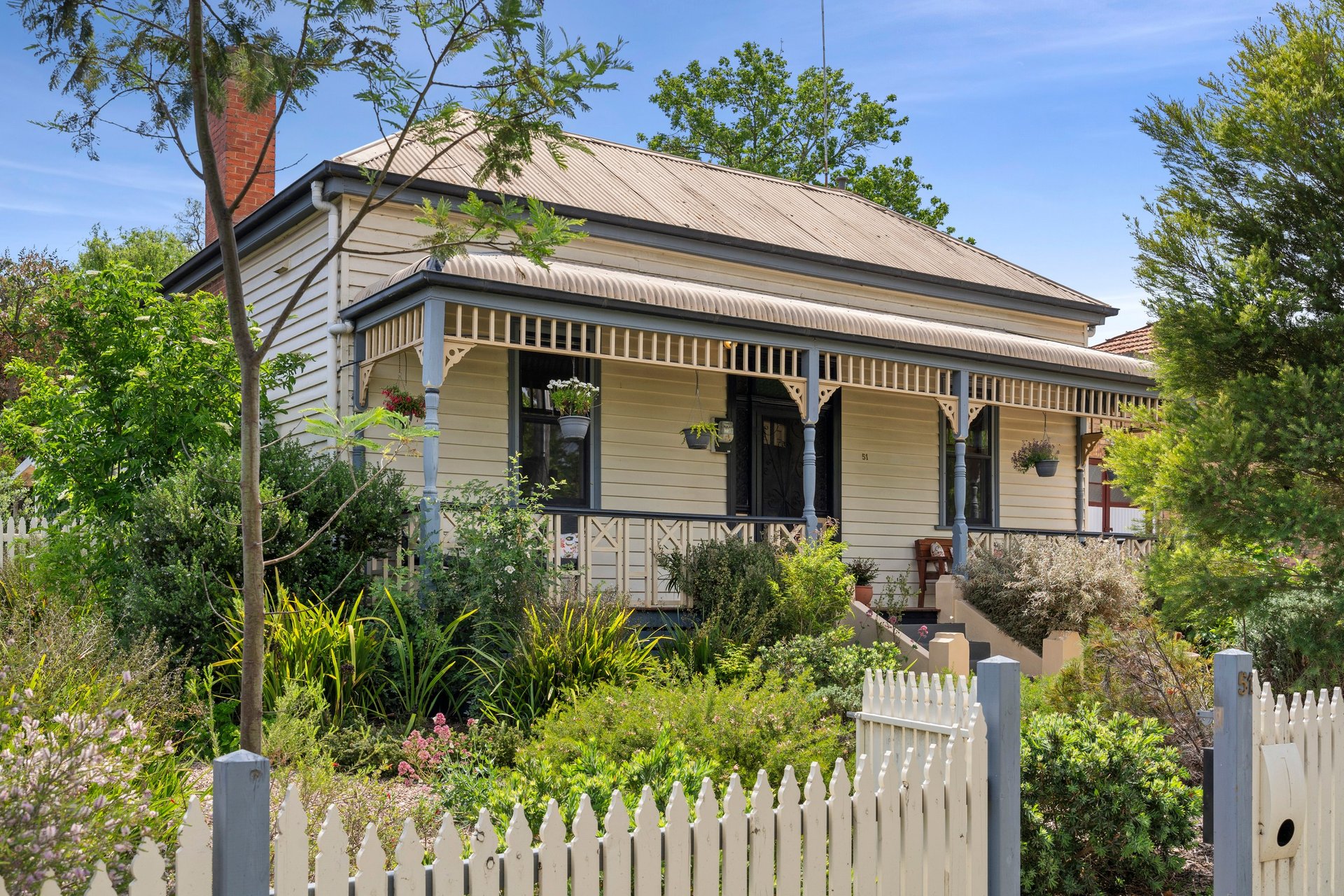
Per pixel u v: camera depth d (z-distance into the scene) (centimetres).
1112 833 597
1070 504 1916
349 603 1005
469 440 1296
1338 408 813
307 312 1309
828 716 842
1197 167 939
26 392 1541
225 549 945
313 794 550
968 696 538
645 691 705
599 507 1391
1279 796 502
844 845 399
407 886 310
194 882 281
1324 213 892
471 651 977
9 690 451
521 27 504
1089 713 673
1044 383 1597
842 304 1645
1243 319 850
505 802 499
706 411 1503
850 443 1647
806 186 2064
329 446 1230
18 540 1207
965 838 443
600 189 1547
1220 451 845
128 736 469
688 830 364
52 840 305
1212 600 873
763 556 1212
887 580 1603
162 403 1116
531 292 1124
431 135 542
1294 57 885
